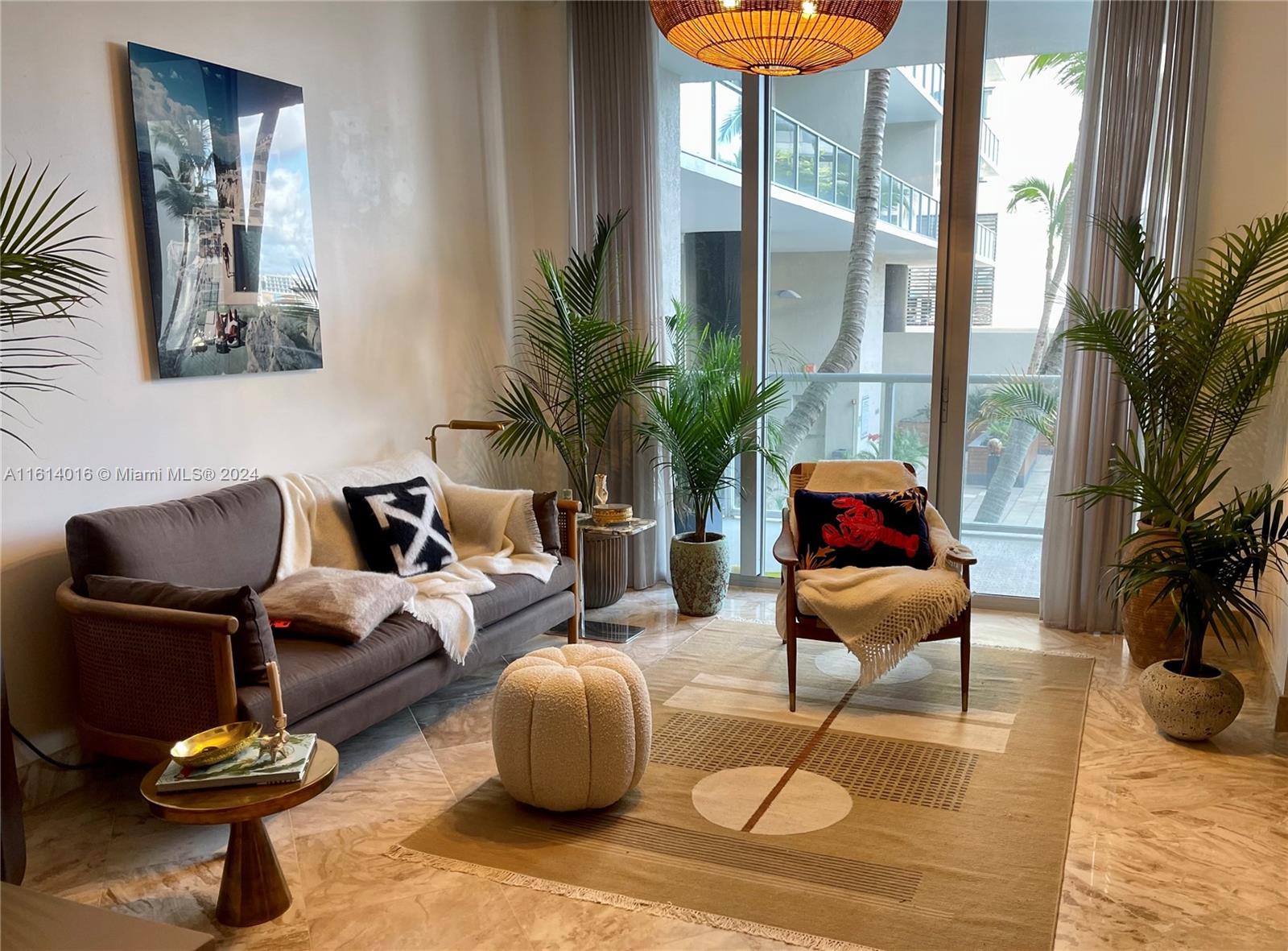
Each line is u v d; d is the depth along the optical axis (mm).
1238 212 3865
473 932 2166
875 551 3688
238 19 3320
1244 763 2973
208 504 3057
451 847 2521
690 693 3596
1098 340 3602
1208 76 3812
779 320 4875
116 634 2580
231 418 3381
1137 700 3498
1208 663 3838
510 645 3539
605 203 4793
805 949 2088
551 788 2594
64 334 2811
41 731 2816
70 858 2500
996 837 2543
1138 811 2682
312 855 2492
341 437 3881
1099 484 4109
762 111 4699
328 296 3779
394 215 4102
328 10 3701
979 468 4586
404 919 2217
